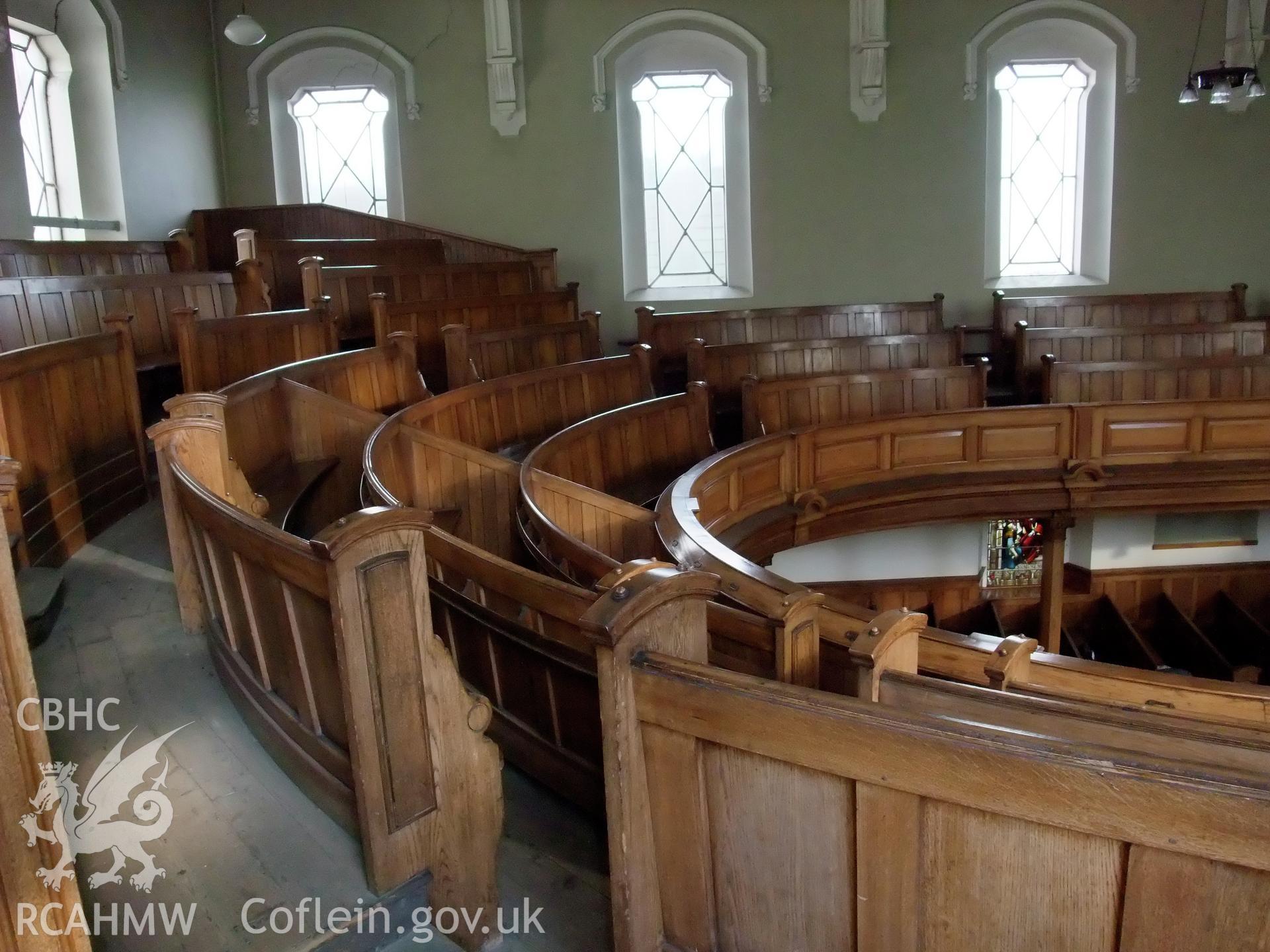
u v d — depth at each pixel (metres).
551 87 10.91
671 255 11.52
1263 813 1.34
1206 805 1.38
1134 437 8.20
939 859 1.67
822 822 1.80
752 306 11.28
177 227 9.98
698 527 4.38
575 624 2.83
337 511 5.30
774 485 7.34
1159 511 8.31
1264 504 8.23
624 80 11.05
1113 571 10.51
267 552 2.50
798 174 11.07
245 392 4.75
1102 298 10.75
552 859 2.80
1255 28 10.66
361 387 6.15
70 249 7.14
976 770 1.57
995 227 11.38
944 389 8.59
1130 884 1.49
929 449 8.12
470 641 3.47
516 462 5.62
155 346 6.45
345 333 7.95
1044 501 8.23
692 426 7.24
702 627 2.13
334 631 2.20
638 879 2.06
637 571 2.08
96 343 4.73
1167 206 11.14
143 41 9.58
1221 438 8.16
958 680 3.10
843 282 11.24
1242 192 11.09
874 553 10.48
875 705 1.69
